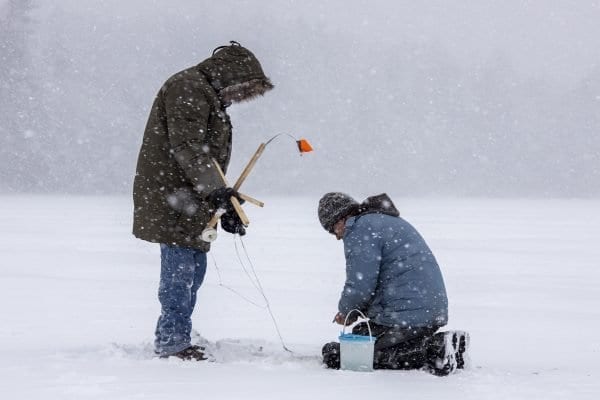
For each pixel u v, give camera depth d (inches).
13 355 374.0
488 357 432.8
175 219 369.4
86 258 1070.4
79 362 352.2
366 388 307.9
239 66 375.6
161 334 367.2
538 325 564.7
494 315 613.0
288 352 397.7
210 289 757.3
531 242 1498.5
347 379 327.0
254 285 792.9
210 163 357.7
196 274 386.0
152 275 880.3
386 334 359.9
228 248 1274.6
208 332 510.6
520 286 816.9
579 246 1405.0
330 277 874.8
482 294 750.5
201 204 372.5
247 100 385.7
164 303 368.8
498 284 832.3
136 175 378.0
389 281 366.3
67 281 791.7
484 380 334.3
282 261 1067.3
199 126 362.9
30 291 707.4
